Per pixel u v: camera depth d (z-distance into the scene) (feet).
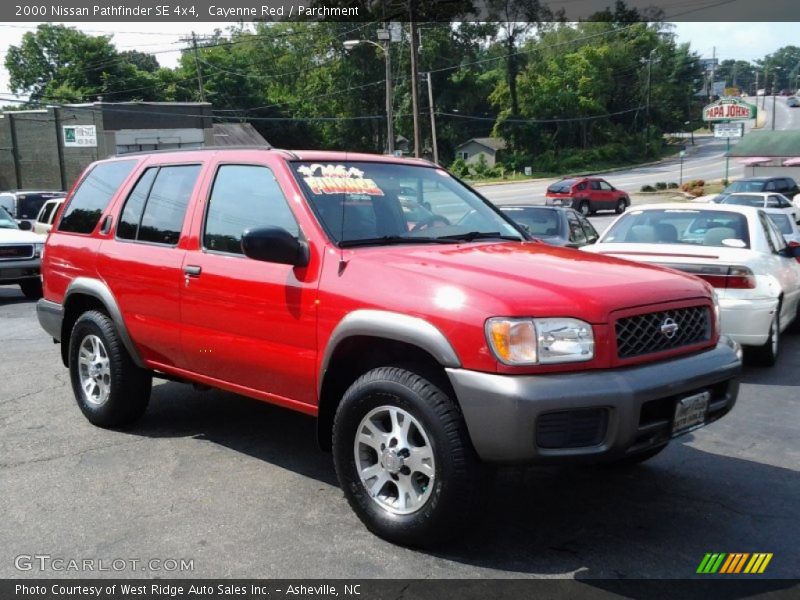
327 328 13.39
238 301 15.02
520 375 11.30
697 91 379.76
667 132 339.98
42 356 28.55
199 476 15.89
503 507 14.38
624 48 304.50
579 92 285.02
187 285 16.08
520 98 276.21
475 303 11.63
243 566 12.07
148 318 17.25
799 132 184.55
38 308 21.04
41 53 227.40
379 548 12.64
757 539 13.05
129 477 15.85
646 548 12.69
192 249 16.22
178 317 16.43
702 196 164.86
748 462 16.87
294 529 13.37
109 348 18.35
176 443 18.01
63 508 14.32
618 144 290.15
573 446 11.43
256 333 14.78
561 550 12.59
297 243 13.85
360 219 14.78
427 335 11.83
